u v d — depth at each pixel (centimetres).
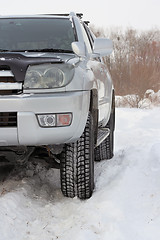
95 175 443
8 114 318
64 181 365
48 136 326
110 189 371
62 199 377
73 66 340
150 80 1694
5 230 302
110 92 524
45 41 414
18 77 320
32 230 313
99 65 465
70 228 312
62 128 327
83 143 360
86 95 348
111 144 536
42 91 323
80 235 294
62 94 327
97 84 409
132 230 300
